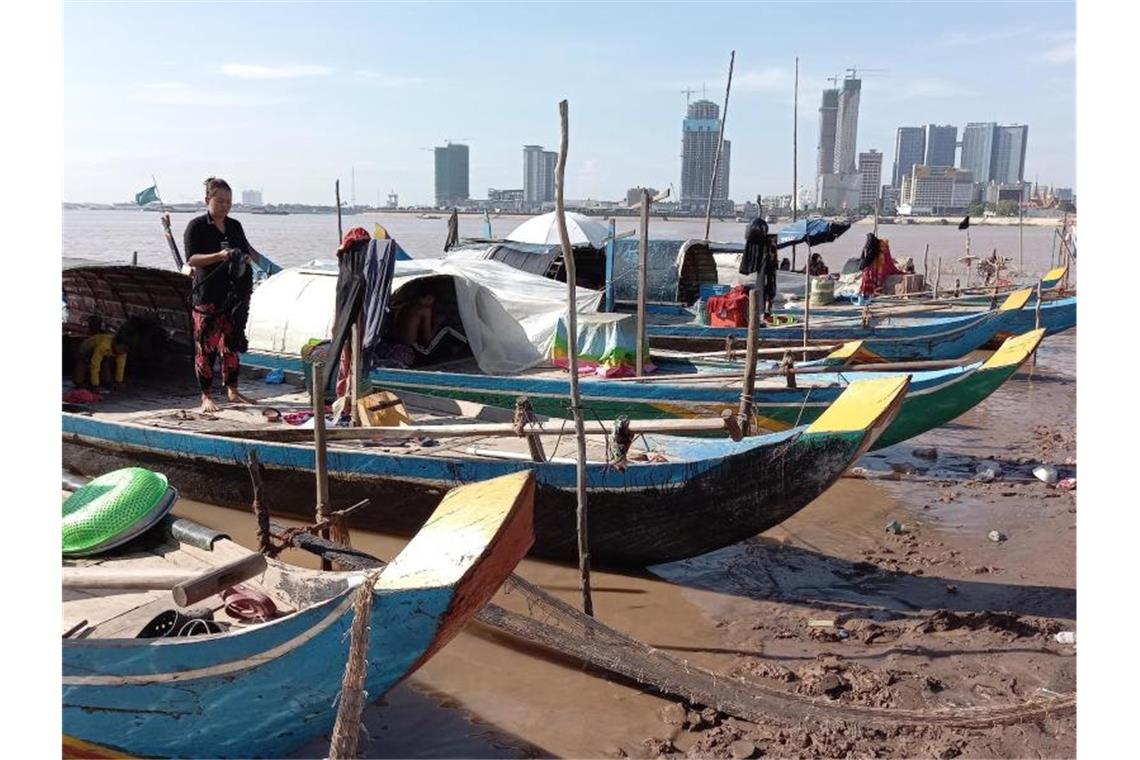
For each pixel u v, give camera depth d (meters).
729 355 14.55
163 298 13.06
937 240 80.94
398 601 5.04
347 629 5.15
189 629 5.39
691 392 12.09
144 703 4.97
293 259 49.84
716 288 21.83
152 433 9.88
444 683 6.79
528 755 5.91
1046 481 11.74
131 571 5.75
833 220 25.09
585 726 6.23
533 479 5.57
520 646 7.32
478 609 5.39
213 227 10.83
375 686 5.39
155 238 73.25
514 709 6.45
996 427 14.83
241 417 11.05
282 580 5.89
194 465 9.80
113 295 13.74
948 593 8.40
